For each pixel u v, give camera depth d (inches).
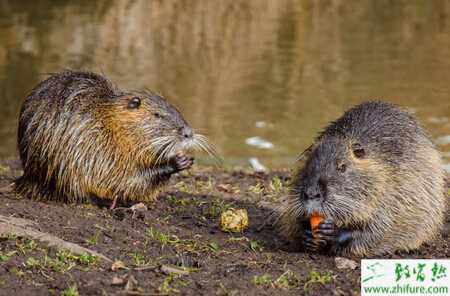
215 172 576.1
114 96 453.7
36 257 337.4
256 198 486.3
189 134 462.3
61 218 399.9
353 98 871.1
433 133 751.7
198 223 420.5
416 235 382.6
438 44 1101.1
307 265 352.8
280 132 770.2
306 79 951.0
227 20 1239.5
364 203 366.3
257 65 1014.4
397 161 376.5
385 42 1117.1
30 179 452.4
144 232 389.1
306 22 1237.7
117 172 450.6
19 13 1237.7
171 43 1115.9
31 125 447.8
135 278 322.3
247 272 337.1
